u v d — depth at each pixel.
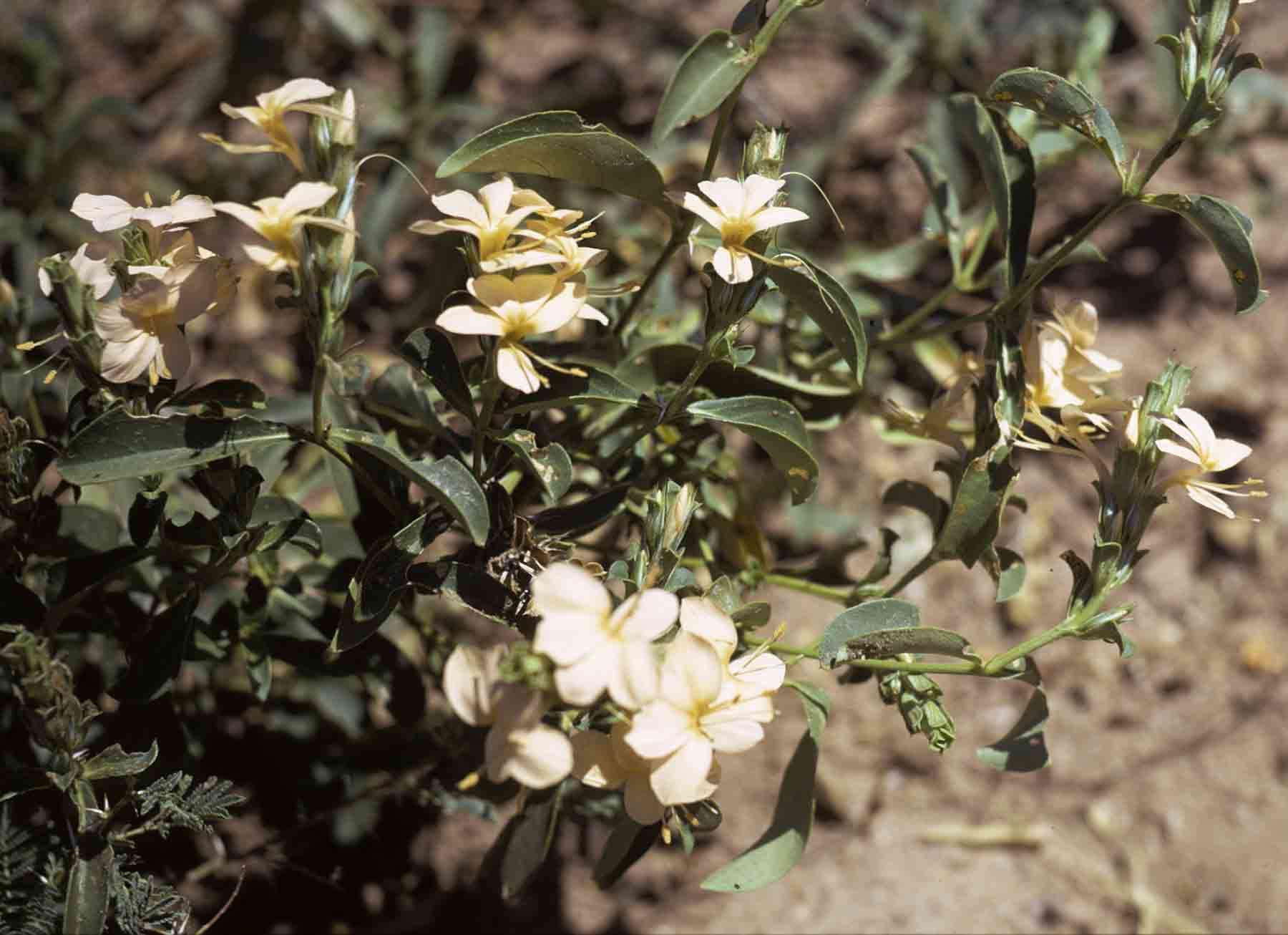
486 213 0.55
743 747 0.54
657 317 0.76
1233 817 0.92
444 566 0.59
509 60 1.35
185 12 1.29
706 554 0.71
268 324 1.15
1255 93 1.13
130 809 0.64
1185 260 1.21
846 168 1.23
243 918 0.83
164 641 0.62
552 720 0.61
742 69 0.62
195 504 0.73
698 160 1.17
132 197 1.15
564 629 0.51
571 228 0.57
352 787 0.78
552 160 0.61
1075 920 0.88
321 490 0.96
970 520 0.63
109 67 1.32
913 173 1.23
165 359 0.56
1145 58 1.29
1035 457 1.12
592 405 0.63
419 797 0.75
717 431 0.73
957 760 0.96
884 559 0.68
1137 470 0.59
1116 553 0.58
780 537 1.02
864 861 0.91
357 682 0.76
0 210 1.00
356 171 0.55
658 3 1.40
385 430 0.71
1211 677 1.00
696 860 0.91
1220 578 1.05
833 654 0.60
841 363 0.72
